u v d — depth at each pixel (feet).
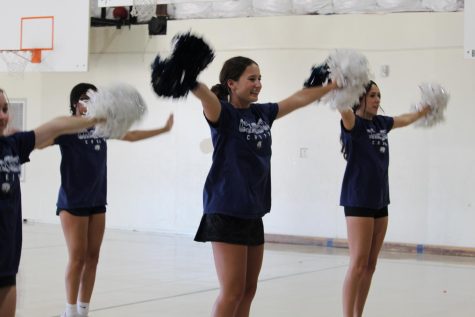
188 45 13.55
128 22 53.31
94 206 22.08
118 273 33.73
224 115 15.49
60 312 24.44
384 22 46.39
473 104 44.09
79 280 22.09
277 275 34.06
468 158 44.19
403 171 45.68
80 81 55.06
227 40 50.57
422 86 22.79
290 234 48.96
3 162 12.36
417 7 45.50
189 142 52.16
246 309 16.31
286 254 42.55
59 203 22.02
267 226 49.52
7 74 57.00
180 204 52.49
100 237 22.52
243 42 50.19
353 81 16.29
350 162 20.02
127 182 54.03
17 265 13.08
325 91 16.47
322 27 48.14
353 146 19.95
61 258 38.11
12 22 48.26
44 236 48.21
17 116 56.80
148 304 26.17
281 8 49.03
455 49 44.60
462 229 44.37
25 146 12.66
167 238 49.37
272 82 49.44
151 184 53.31
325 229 48.19
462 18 44.37
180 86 13.67
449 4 44.62
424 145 45.19
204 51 13.66
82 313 22.33
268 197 16.28
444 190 44.80
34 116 56.39
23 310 24.66
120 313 24.48
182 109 52.24
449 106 44.60
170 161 52.75
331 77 16.39
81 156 21.76
